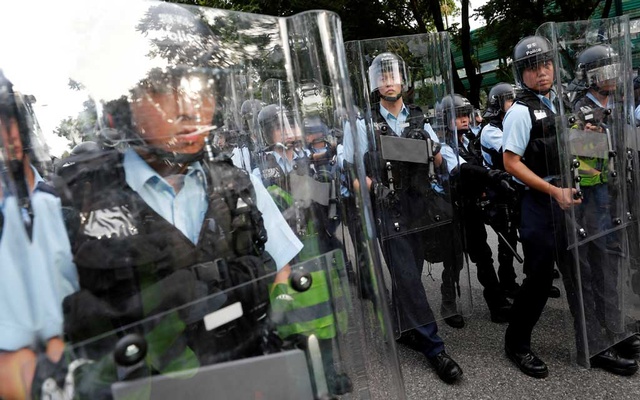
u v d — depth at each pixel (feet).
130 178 2.84
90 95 2.85
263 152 4.49
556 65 7.17
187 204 2.99
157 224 2.81
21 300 2.46
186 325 2.66
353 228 3.45
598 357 8.33
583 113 7.37
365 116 8.35
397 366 3.40
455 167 9.35
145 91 2.90
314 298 3.11
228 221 3.08
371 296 3.35
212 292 2.80
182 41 3.10
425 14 38.96
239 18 3.31
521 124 7.77
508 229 10.85
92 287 2.57
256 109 4.19
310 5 24.75
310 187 3.58
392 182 8.51
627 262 8.10
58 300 2.54
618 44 7.68
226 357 2.72
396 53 8.56
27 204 2.59
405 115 8.71
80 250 2.61
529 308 8.27
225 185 3.18
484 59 45.34
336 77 3.25
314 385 2.95
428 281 9.12
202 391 2.63
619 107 7.72
